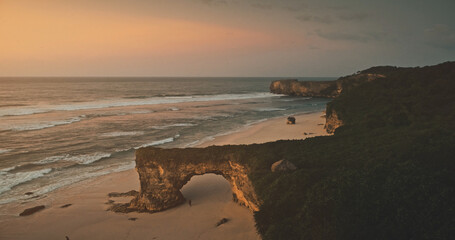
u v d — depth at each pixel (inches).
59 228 789.2
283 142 1053.8
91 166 1323.8
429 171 627.2
